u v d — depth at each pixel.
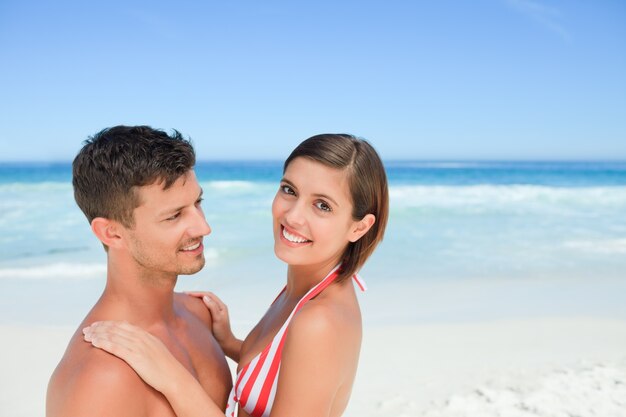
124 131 1.98
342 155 2.27
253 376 2.29
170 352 2.14
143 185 1.92
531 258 11.39
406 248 12.52
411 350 6.18
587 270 10.29
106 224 2.01
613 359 5.94
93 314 2.11
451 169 57.94
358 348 2.30
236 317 7.12
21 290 8.62
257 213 18.61
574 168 61.91
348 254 2.45
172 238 2.01
